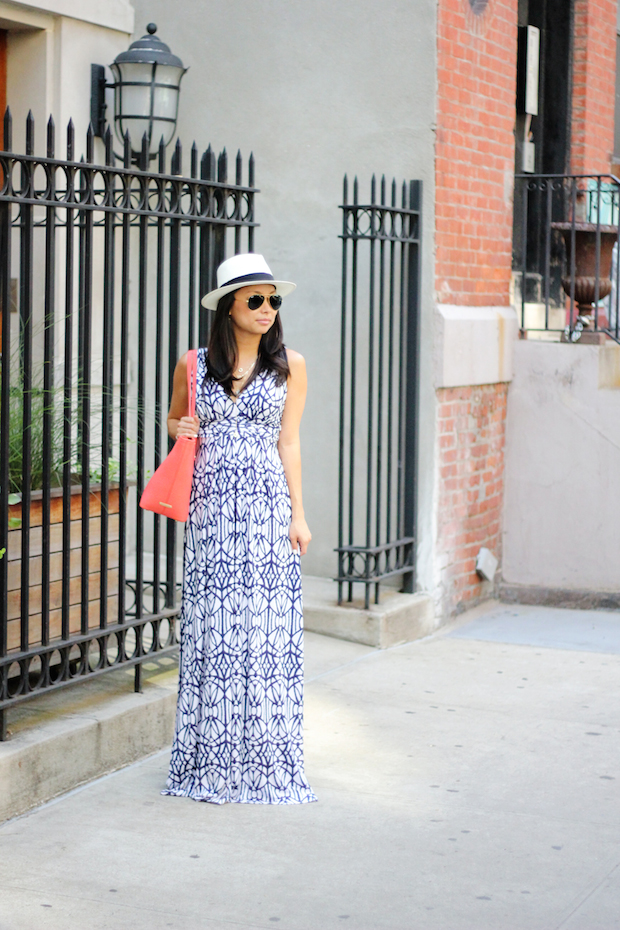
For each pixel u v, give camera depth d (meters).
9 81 6.47
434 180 6.42
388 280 6.70
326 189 6.71
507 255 7.40
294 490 4.07
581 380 7.19
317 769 4.39
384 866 3.52
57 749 4.02
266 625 4.00
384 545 6.37
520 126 8.25
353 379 6.17
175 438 4.16
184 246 7.00
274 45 6.74
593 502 7.23
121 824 3.81
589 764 4.48
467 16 6.66
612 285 8.23
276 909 3.22
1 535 3.85
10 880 3.38
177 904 3.25
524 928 3.13
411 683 5.60
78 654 5.03
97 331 6.77
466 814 3.95
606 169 9.00
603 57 8.77
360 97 6.56
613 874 3.48
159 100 6.50
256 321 3.91
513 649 6.30
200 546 4.02
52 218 3.96
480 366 6.91
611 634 6.64
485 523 7.26
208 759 4.03
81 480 4.36
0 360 3.96
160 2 6.95
